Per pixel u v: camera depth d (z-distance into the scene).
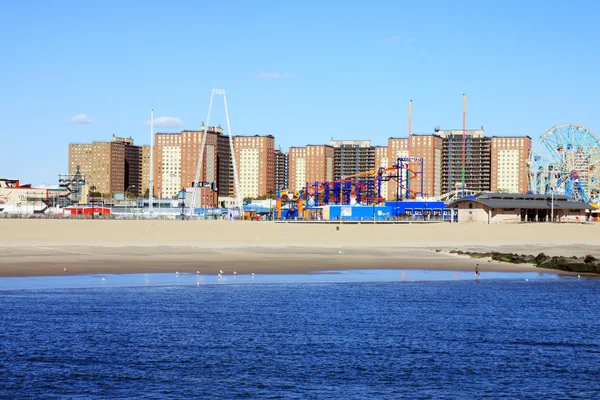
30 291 79.94
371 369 53.38
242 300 78.56
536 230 183.88
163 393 47.09
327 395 47.41
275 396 47.00
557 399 47.41
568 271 110.81
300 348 58.97
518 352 58.81
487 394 48.19
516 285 94.50
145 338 60.97
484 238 169.50
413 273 103.44
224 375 51.28
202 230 161.12
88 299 76.44
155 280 90.12
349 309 74.88
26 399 45.34
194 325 66.06
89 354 55.66
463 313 74.00
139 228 161.00
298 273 99.88
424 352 58.38
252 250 129.00
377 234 166.50
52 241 135.00
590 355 58.25
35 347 57.03
